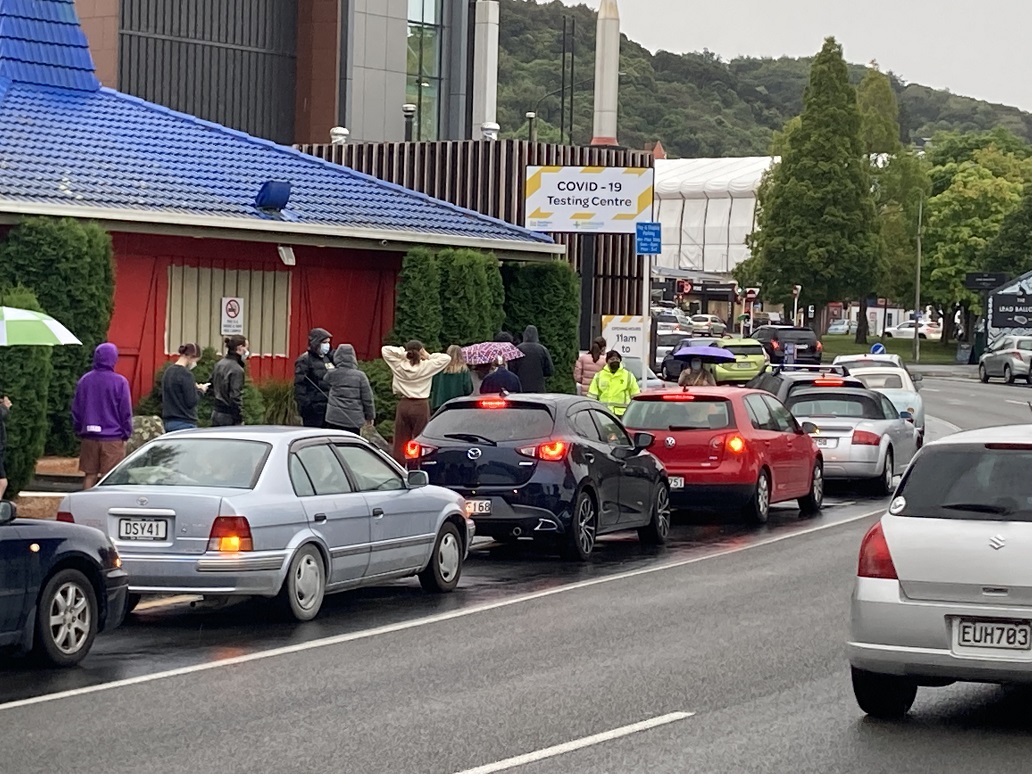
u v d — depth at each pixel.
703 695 10.32
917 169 95.56
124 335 24.73
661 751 8.77
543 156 37.75
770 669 11.21
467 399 17.77
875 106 94.62
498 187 37.50
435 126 51.59
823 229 86.38
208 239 25.88
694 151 195.50
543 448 17.23
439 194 38.06
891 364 36.31
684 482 20.81
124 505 12.87
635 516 18.72
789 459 22.11
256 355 26.78
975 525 9.18
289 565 13.09
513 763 8.48
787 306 88.50
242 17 46.34
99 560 11.52
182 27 45.16
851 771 8.36
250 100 46.62
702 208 122.12
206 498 12.82
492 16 51.66
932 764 8.53
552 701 10.11
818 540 19.56
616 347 31.48
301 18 47.50
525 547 18.95
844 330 139.88
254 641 12.40
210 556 12.70
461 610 14.05
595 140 40.12
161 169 26.48
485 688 10.52
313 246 27.19
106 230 23.69
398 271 29.09
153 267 25.11
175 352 25.42
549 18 173.12
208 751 8.72
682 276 102.75
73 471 21.70
